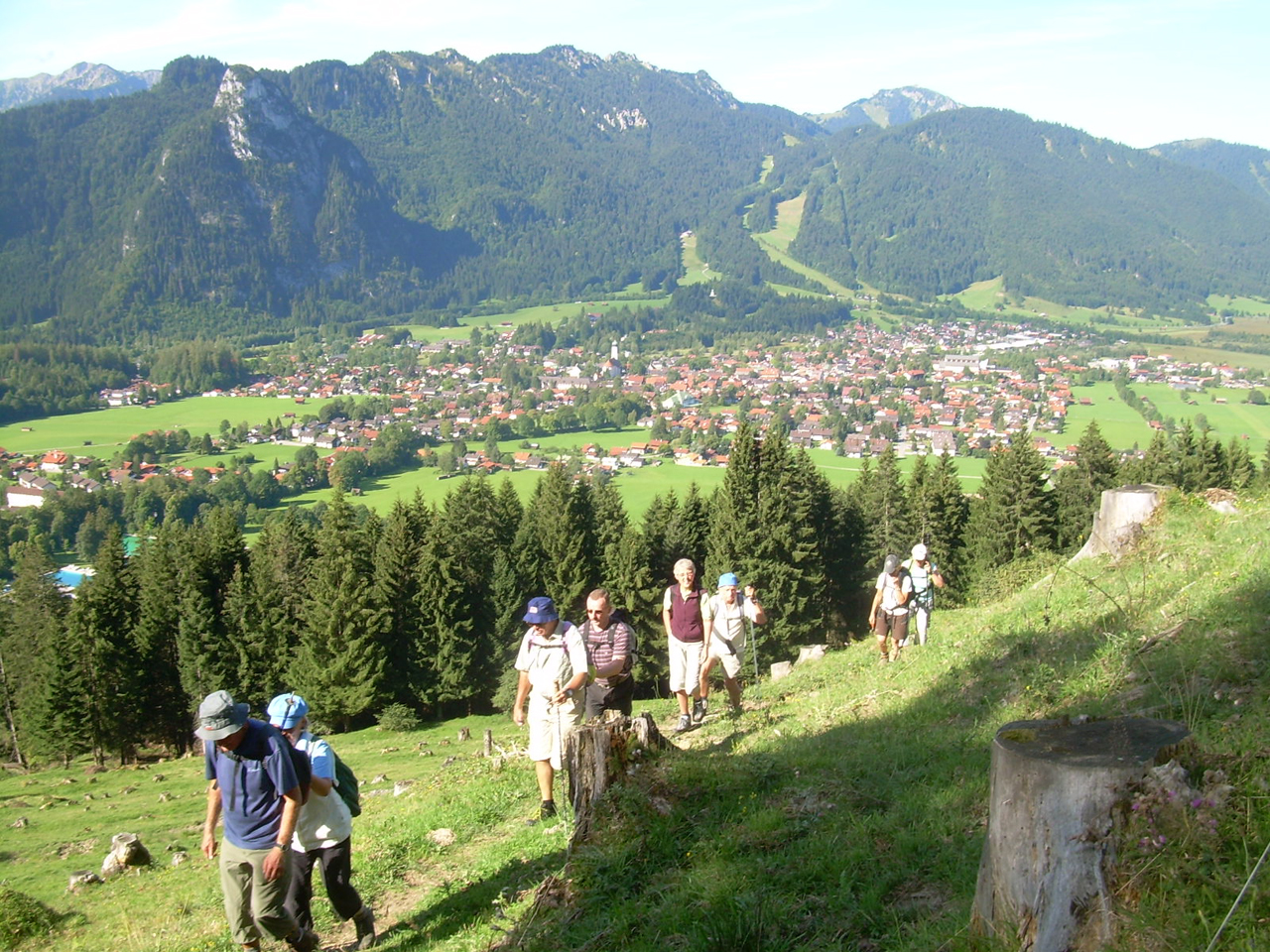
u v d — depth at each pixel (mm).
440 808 12047
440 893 8477
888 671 12828
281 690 45625
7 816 27844
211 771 6512
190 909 11234
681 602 11578
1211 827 3873
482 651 47094
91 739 43438
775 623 45312
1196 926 3576
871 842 6023
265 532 49500
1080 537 51188
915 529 52594
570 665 9195
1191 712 6500
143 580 47469
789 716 11656
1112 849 3764
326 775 6883
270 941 7973
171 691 46219
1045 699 8586
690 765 7551
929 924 4770
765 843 6336
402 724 42188
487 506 53500
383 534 50125
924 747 8281
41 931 11547
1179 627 8547
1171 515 14305
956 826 5996
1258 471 53219
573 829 7211
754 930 5230
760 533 45469
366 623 43031
